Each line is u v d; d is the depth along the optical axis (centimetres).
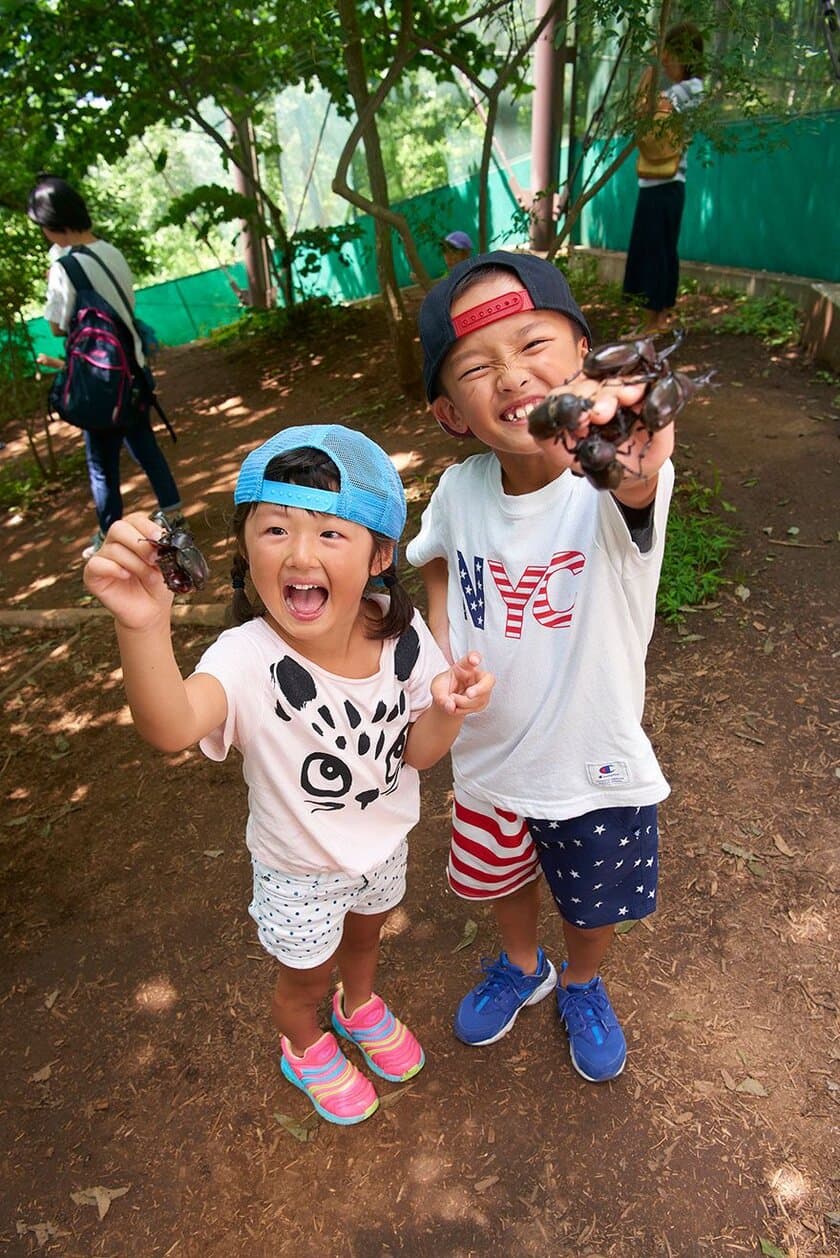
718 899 247
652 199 619
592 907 180
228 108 807
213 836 298
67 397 440
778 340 606
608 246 862
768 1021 216
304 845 165
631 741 164
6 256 640
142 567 121
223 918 265
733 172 695
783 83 593
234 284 1131
